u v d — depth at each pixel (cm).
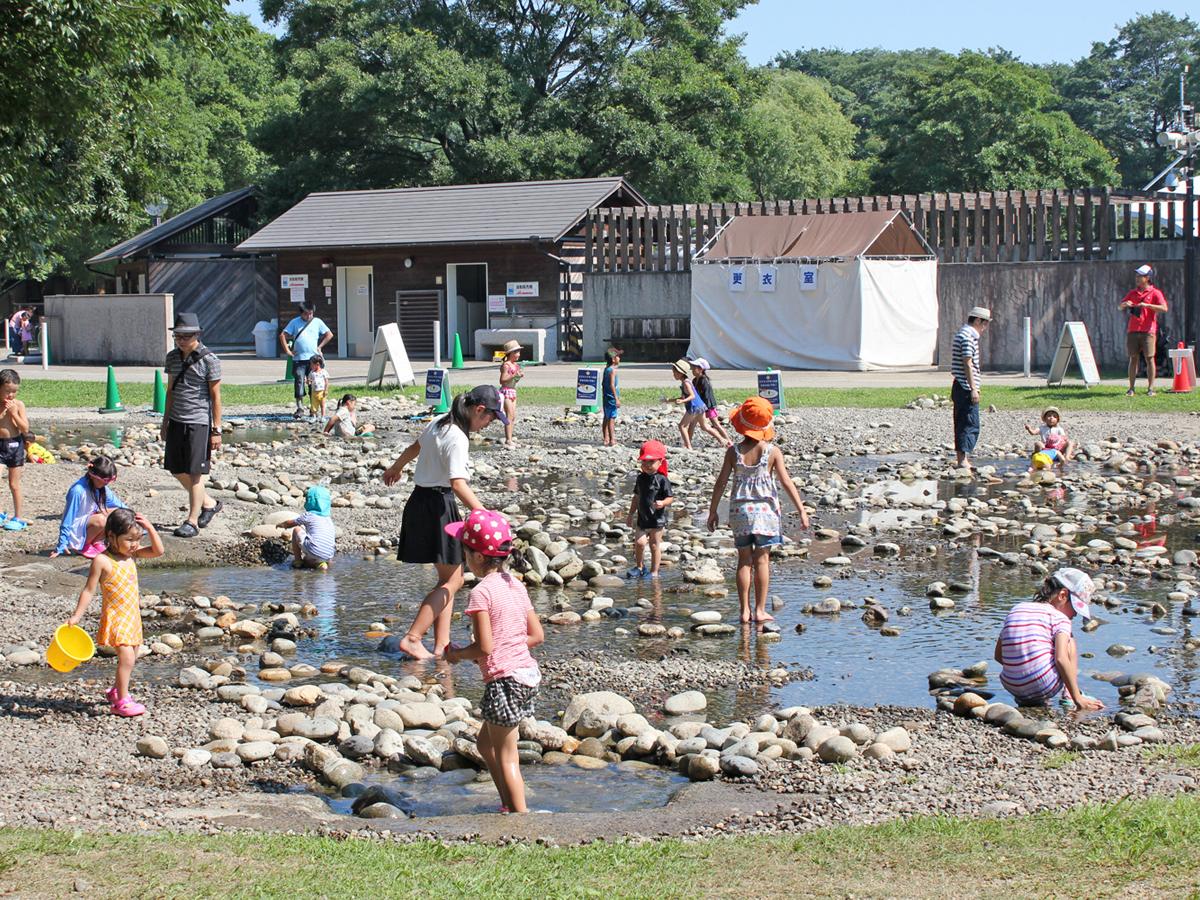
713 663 984
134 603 866
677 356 3722
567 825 643
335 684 926
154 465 1961
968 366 1870
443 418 978
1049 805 638
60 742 795
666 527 1529
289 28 5462
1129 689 893
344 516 1576
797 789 707
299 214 4341
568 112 5175
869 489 1786
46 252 5584
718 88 5325
